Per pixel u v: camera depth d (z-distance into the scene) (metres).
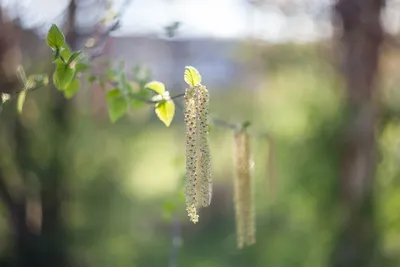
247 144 2.27
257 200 5.70
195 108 1.59
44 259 5.14
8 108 4.34
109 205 5.84
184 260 7.04
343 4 4.52
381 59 4.68
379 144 4.87
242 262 6.57
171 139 7.00
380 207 5.00
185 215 8.02
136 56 4.84
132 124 6.12
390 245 5.13
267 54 5.87
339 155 4.93
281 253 5.80
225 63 7.90
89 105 5.15
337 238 4.95
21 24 3.19
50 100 4.71
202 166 1.60
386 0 4.50
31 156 4.79
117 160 5.94
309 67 5.34
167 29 2.71
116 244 6.04
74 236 5.41
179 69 6.81
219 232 7.91
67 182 5.11
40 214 5.05
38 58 3.61
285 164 5.37
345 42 4.62
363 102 4.64
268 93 6.06
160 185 7.45
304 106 5.27
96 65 2.58
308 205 5.30
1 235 5.20
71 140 5.00
